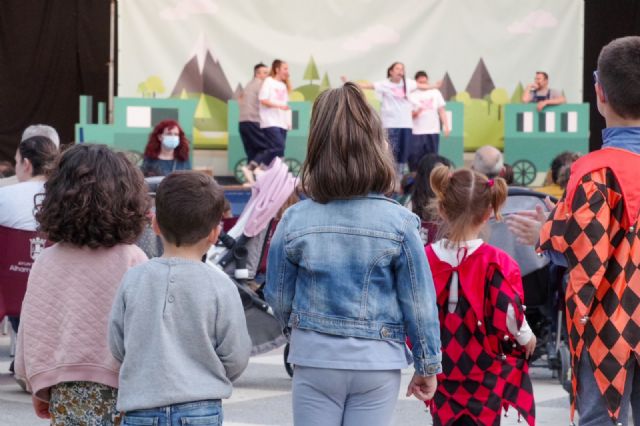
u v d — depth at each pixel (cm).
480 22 1800
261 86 1675
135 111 1656
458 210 523
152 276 410
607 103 421
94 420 429
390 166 411
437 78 1803
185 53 1755
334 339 401
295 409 409
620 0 1947
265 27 1773
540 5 1795
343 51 1788
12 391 820
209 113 1762
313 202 417
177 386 398
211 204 418
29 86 1942
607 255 402
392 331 407
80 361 427
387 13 1795
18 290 754
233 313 411
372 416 404
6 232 751
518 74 1803
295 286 417
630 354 402
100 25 1938
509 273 515
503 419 738
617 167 408
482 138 1809
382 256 404
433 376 413
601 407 405
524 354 521
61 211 432
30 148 775
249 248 862
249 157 1703
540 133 1756
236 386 856
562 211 412
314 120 413
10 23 1930
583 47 1825
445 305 522
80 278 434
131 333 405
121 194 437
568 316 412
